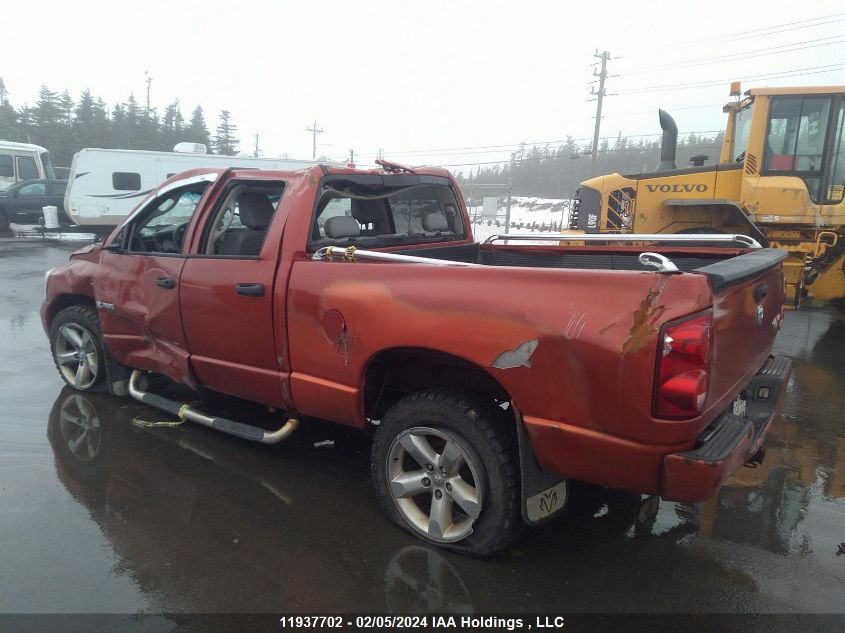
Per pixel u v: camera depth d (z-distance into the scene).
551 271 2.76
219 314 3.99
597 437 2.64
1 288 11.32
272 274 3.71
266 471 4.11
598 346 2.56
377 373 3.54
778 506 3.77
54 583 2.91
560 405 2.70
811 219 8.45
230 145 80.50
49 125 62.62
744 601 2.86
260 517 3.53
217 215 4.23
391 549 3.23
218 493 3.80
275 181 3.96
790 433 4.98
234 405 5.18
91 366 5.36
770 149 8.69
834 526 3.54
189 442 4.54
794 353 7.61
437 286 3.03
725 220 9.48
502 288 2.85
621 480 2.67
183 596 2.84
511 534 3.01
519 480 2.99
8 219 21.58
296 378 3.66
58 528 3.37
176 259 4.27
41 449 4.38
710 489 2.51
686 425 2.50
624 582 2.99
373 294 3.23
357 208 4.69
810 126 8.47
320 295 3.46
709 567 3.12
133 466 4.14
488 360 2.85
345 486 3.92
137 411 5.11
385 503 3.41
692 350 2.46
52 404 5.26
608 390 2.57
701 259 4.36
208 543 3.26
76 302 5.52
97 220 18.92
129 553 3.16
